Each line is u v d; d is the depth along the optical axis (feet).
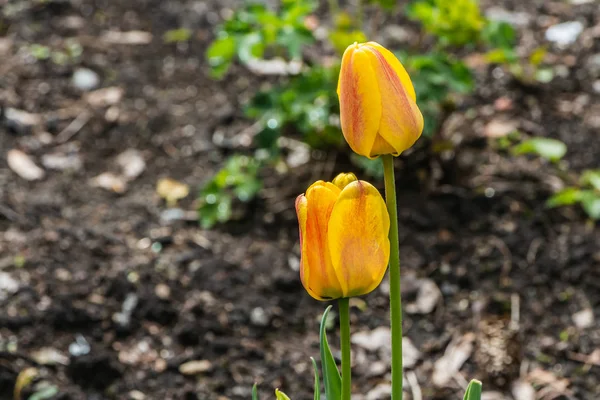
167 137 18.07
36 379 12.20
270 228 15.66
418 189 16.12
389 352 13.07
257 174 16.84
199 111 18.75
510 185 16.14
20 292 13.55
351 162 16.49
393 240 6.94
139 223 15.64
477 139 17.39
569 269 14.44
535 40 20.95
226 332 13.35
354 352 13.11
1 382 12.12
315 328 13.60
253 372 12.71
